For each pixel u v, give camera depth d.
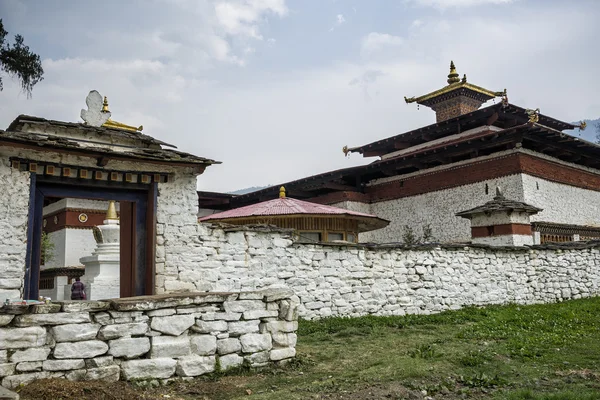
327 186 30.98
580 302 16.47
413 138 31.59
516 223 17.67
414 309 14.47
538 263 17.28
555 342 9.95
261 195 33.53
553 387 7.19
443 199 26.70
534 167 24.20
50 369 6.64
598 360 8.61
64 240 26.77
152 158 10.79
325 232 17.16
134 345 7.20
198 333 7.76
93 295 15.47
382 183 30.25
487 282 16.05
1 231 9.59
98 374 6.88
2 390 5.86
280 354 8.38
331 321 12.59
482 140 24.28
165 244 11.50
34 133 10.50
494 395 6.89
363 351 9.43
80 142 10.97
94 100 12.05
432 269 15.04
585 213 26.72
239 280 12.44
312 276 13.30
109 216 16.97
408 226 28.27
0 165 9.74
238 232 12.63
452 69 33.75
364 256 14.11
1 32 16.83
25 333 6.56
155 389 7.05
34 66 17.12
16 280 9.60
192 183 12.04
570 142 24.81
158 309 7.46
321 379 7.64
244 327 8.15
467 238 25.27
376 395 6.80
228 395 6.94
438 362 8.48
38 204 10.21
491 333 10.91
